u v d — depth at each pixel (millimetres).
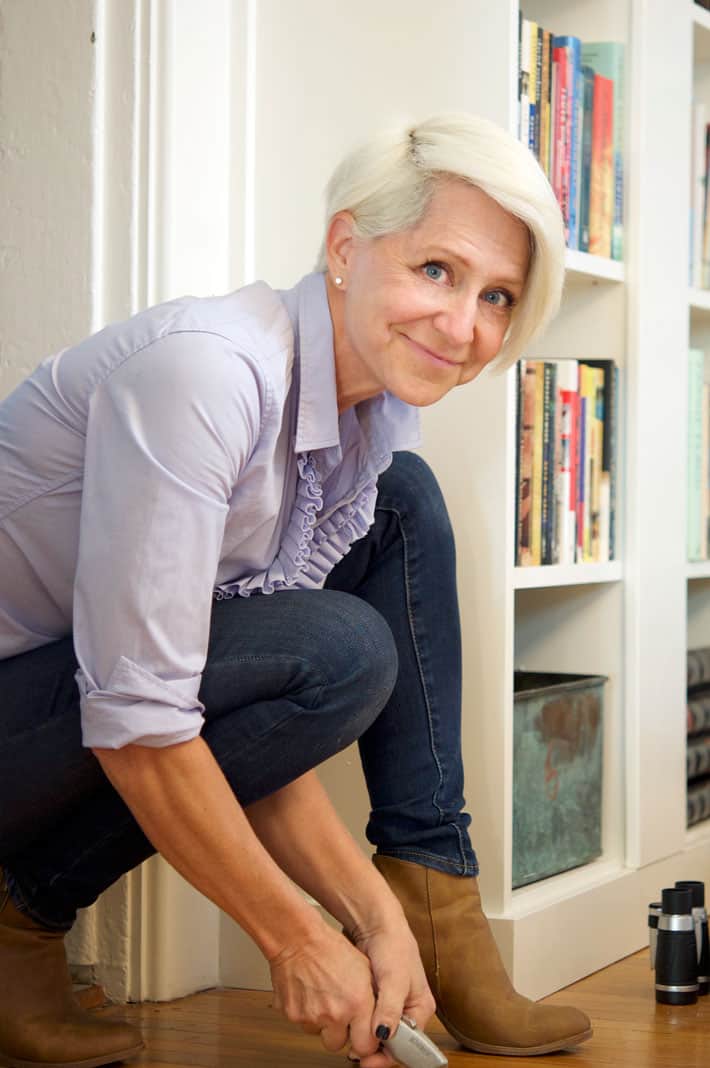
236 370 1298
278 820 1481
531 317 1384
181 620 1280
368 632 1469
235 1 2055
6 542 1401
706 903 2467
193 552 1273
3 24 1950
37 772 1400
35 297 1935
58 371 1374
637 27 2277
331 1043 1349
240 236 2051
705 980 1915
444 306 1330
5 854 1471
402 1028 1341
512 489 1945
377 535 1703
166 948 1894
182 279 1937
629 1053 1626
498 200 1307
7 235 1948
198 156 1967
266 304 1403
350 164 1367
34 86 1937
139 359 1304
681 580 2426
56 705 1397
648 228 2301
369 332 1357
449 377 1368
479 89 1948
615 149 2266
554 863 2107
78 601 1298
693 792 2627
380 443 1507
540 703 2066
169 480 1261
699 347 2914
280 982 1340
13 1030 1476
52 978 1514
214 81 2006
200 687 1403
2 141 1951
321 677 1417
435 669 1693
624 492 2285
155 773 1286
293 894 1327
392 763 1685
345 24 2031
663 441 2363
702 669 2746
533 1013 1617
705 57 2816
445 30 1970
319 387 1406
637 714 2256
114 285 1905
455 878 1661
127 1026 1562
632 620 2268
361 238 1354
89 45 1907
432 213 1320
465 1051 1631
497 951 1666
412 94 1988
